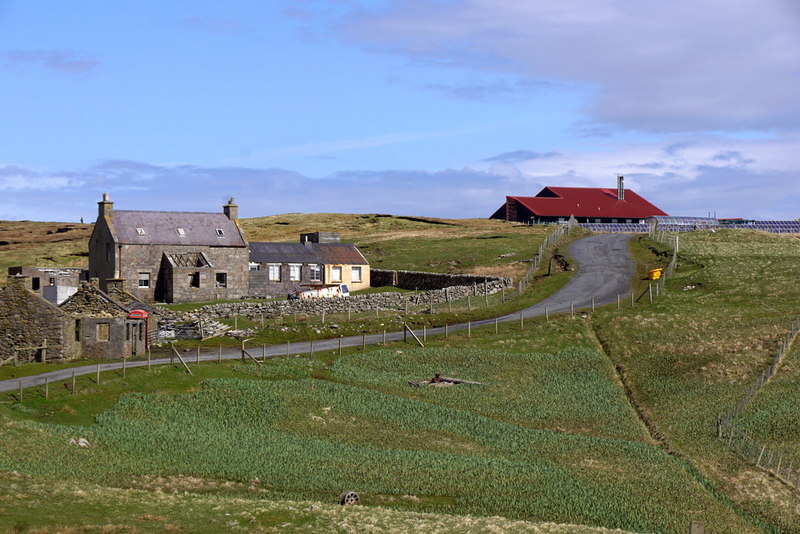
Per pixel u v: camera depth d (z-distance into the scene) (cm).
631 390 7238
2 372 6391
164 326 8238
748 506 4922
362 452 5284
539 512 4469
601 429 6272
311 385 6725
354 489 4581
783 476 5444
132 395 5991
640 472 5325
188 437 5284
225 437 5359
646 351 8094
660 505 4753
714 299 9812
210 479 4572
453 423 6116
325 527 3597
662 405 6812
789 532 4594
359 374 7206
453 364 7662
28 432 4928
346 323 8812
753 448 5903
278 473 4741
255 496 4350
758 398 6844
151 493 4047
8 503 3550
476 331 8694
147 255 10450
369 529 3584
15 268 9394
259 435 5478
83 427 5256
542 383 7294
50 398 5731
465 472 5031
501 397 6869
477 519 3938
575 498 4725
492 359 7794
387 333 8644
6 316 6881
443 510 4372
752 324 8656
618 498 4806
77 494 3816
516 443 5781
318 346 8062
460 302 10056
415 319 9081
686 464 5559
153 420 5584
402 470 4975
